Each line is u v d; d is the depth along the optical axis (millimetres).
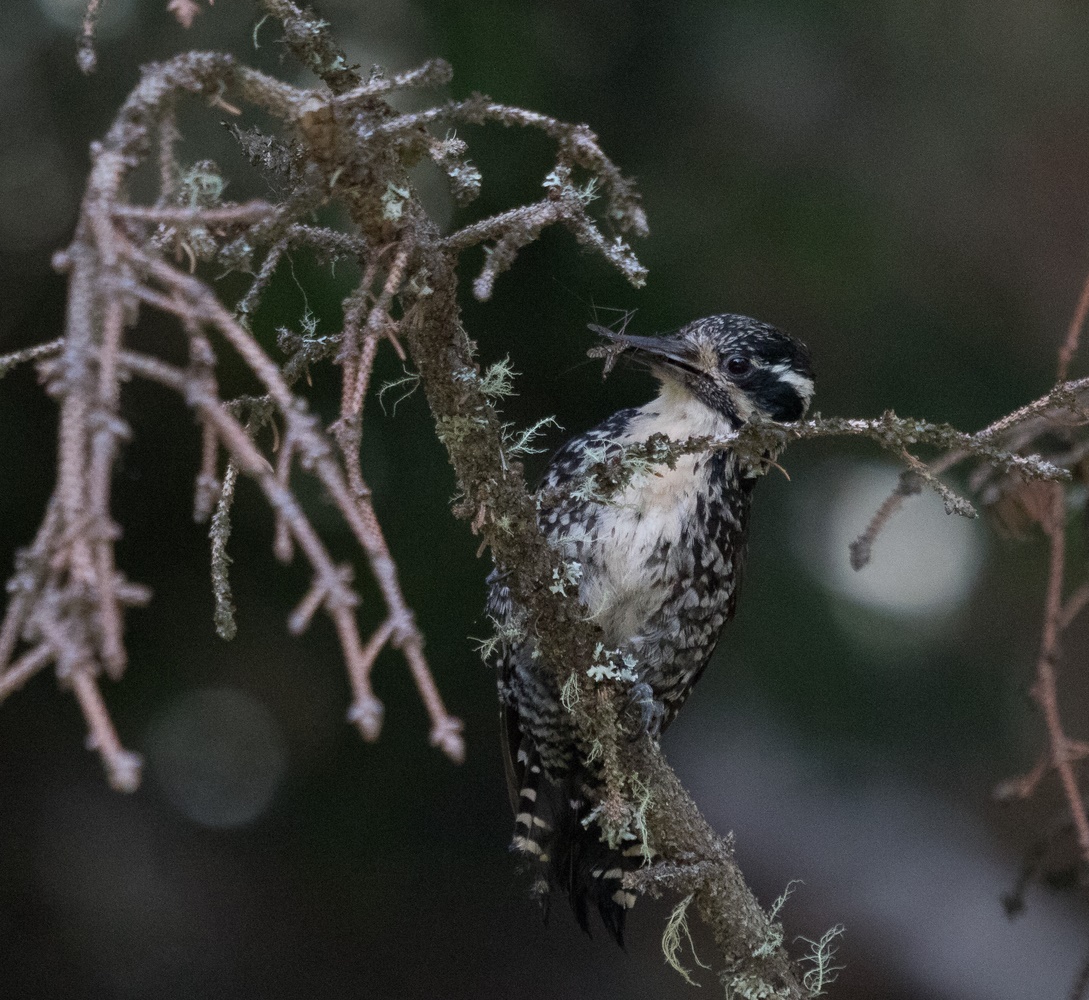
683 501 8266
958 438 5082
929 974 13078
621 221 4391
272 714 11750
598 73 10578
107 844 12734
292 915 12992
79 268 3221
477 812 12219
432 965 12914
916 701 12516
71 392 3029
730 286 10859
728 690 11961
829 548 11930
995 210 12250
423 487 10227
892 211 11664
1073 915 13742
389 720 11492
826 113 11523
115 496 10508
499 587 8180
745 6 10961
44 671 11617
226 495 4840
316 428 3168
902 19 11906
